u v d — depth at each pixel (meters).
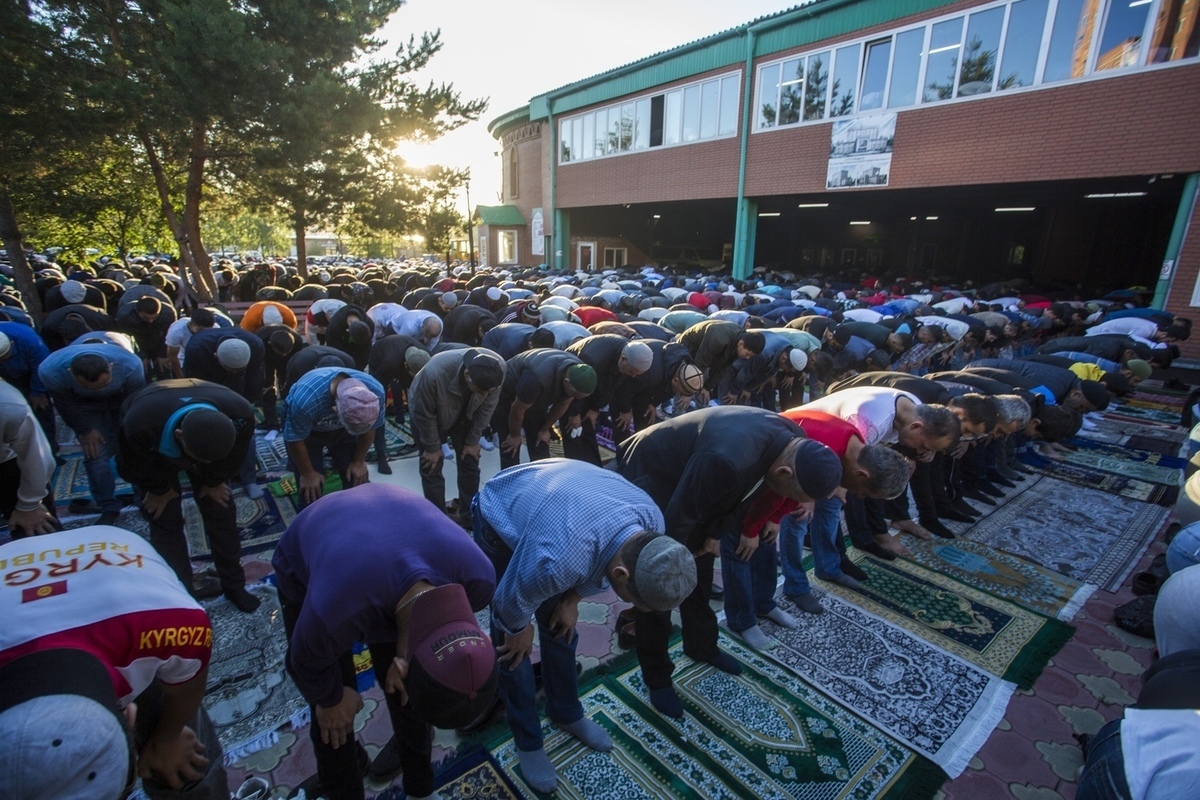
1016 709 2.53
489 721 2.39
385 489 1.88
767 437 2.23
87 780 1.01
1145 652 2.90
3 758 0.94
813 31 12.27
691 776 2.16
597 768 2.18
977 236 20.81
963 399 3.56
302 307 9.09
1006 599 3.32
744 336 4.81
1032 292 14.46
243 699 2.38
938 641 2.95
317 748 1.76
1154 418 6.97
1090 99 9.25
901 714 2.48
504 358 4.98
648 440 2.56
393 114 8.92
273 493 4.27
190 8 6.79
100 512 3.73
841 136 12.11
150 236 15.97
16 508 2.47
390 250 47.19
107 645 1.19
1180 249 8.90
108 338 3.88
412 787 1.95
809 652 2.84
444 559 1.61
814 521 3.38
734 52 13.74
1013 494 4.73
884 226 23.30
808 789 2.12
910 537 4.00
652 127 16.22
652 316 7.64
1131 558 3.77
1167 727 1.35
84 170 9.88
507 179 25.17
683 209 20.80
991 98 10.16
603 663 2.73
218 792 1.69
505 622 1.83
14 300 6.91
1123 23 8.83
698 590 2.57
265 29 7.95
